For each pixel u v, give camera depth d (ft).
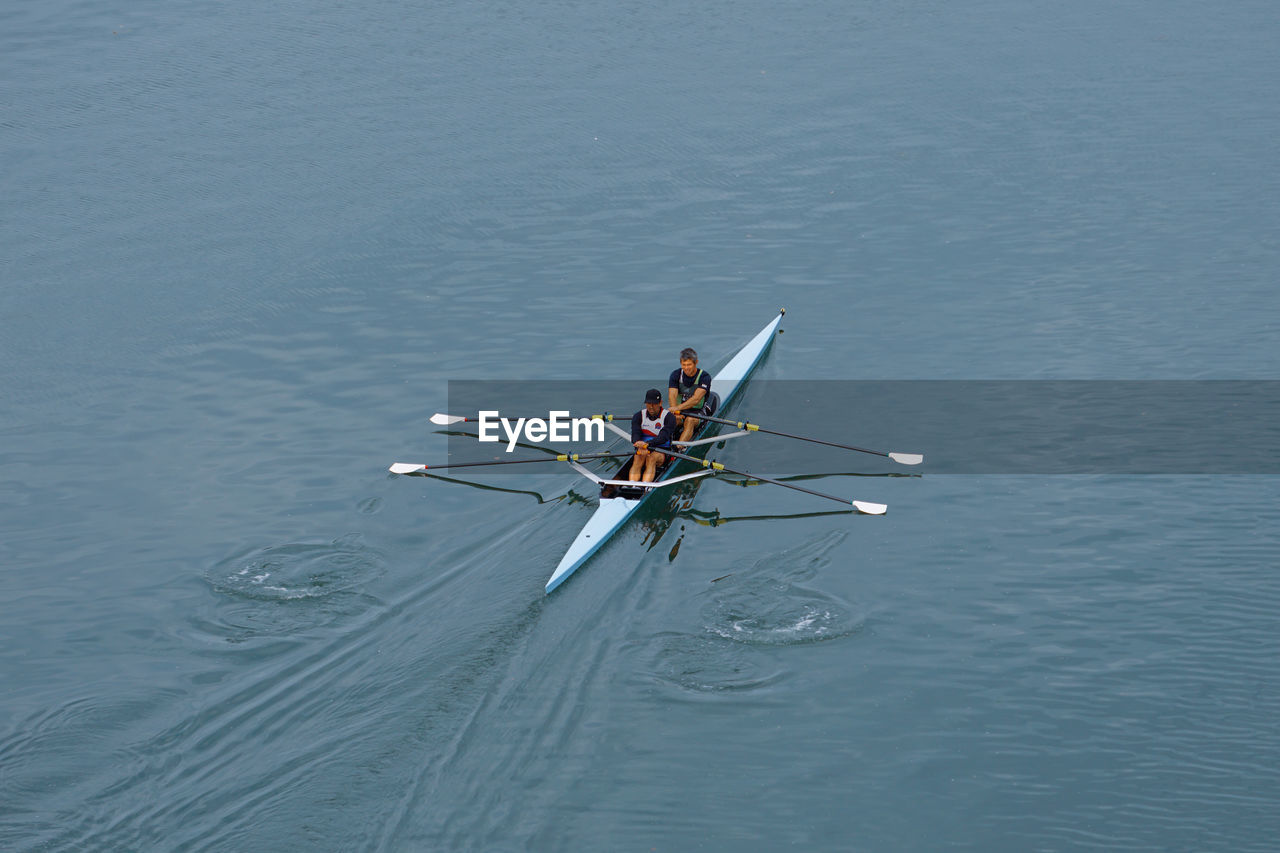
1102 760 42.88
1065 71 146.82
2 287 90.12
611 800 40.65
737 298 89.45
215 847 37.68
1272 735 43.88
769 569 55.98
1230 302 86.17
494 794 40.68
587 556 56.75
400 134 125.29
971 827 39.86
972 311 86.33
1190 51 154.51
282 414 72.69
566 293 90.63
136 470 65.51
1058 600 52.80
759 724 44.73
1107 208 104.88
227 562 55.67
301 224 102.94
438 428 71.36
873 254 96.89
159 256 96.32
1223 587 53.36
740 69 148.36
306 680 46.42
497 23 168.14
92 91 137.59
